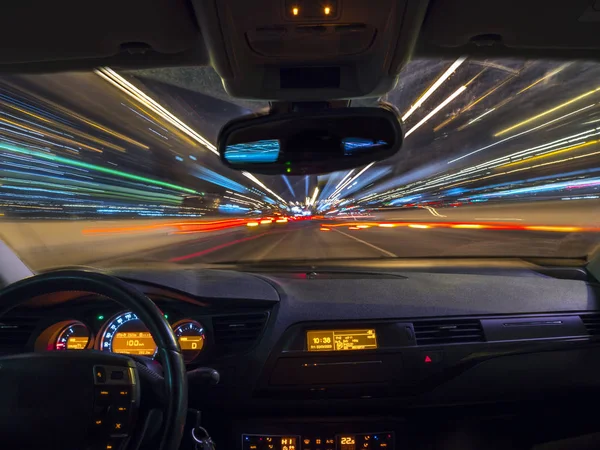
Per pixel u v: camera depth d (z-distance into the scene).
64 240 18.48
